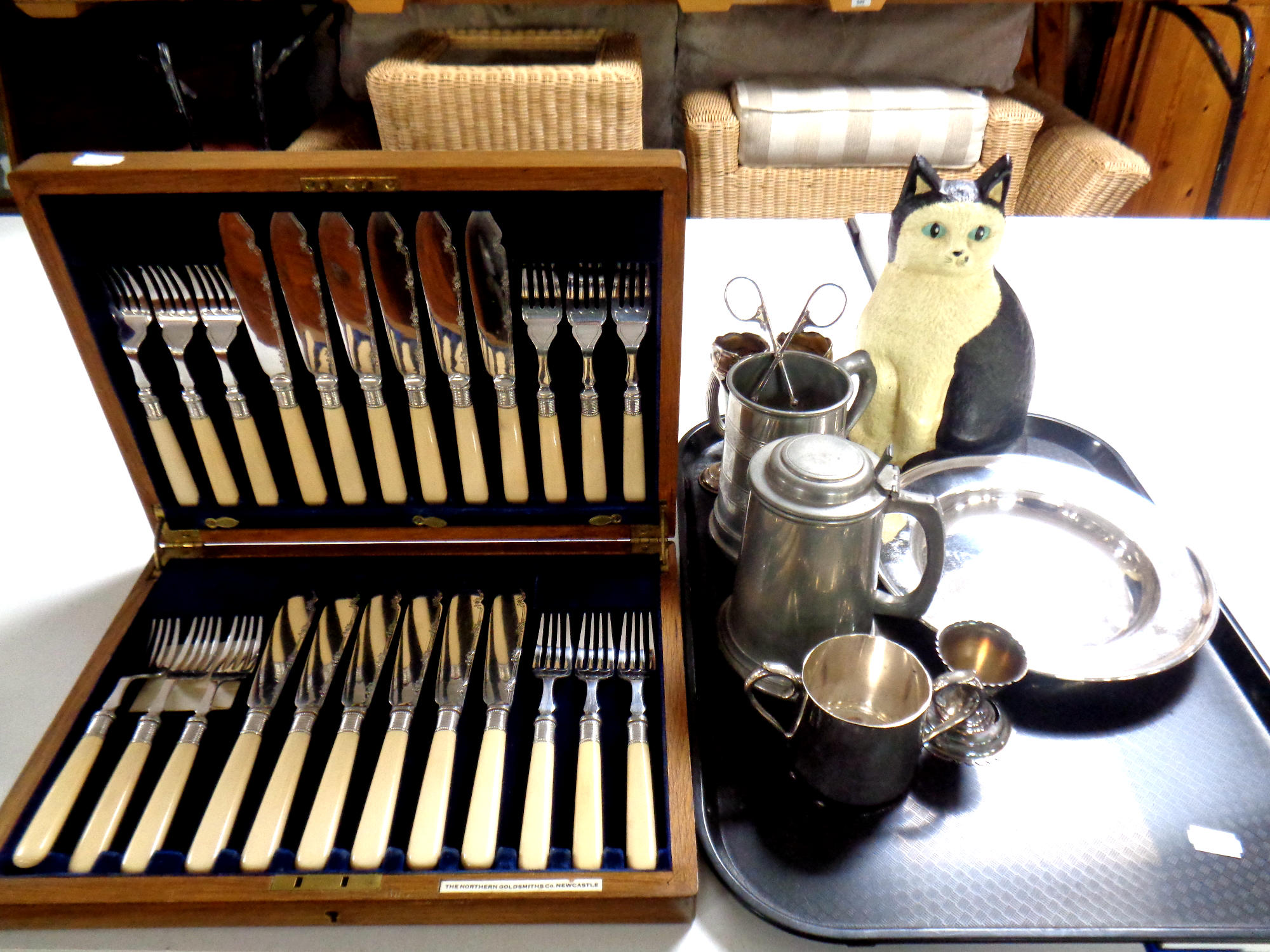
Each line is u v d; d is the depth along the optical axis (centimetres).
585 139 202
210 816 56
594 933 53
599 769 58
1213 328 114
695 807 57
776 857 55
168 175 59
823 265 123
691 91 245
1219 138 267
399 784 58
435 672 67
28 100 220
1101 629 68
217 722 64
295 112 243
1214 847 55
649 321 67
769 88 220
